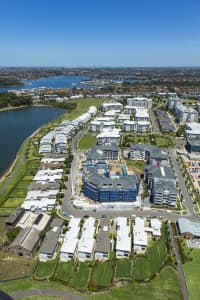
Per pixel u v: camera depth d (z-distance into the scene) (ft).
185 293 359.05
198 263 410.72
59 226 479.41
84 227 481.87
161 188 566.36
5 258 419.95
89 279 380.17
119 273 391.04
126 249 422.82
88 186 586.45
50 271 393.91
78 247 436.35
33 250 426.10
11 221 480.23
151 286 369.50
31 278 382.22
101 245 428.56
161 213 541.34
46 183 645.92
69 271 394.11
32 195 592.19
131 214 537.65
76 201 572.10
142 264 408.67
